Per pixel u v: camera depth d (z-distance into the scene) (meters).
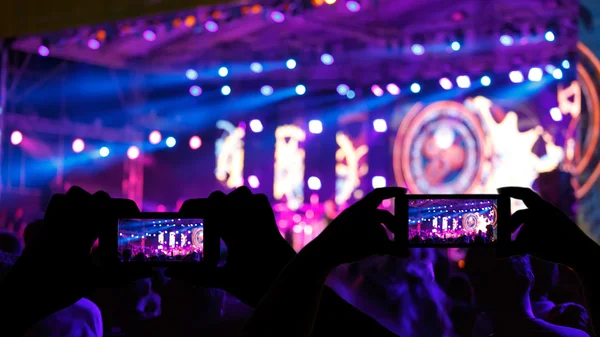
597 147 10.73
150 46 12.88
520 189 1.01
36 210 12.38
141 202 14.55
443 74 13.05
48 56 12.49
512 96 12.67
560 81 11.75
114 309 3.85
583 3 9.71
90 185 13.67
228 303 3.85
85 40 9.55
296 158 14.83
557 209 0.98
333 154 14.66
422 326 3.78
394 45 11.72
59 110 12.91
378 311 3.94
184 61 13.67
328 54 12.38
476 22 10.68
